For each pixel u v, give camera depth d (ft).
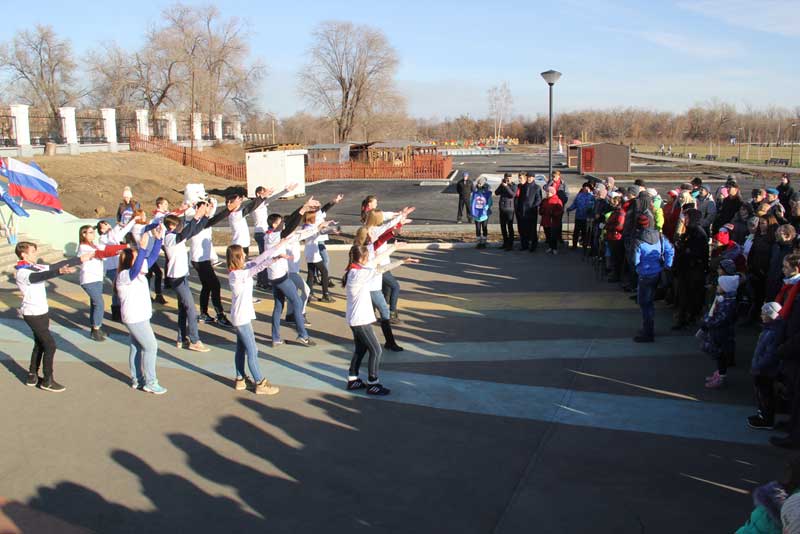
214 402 22.77
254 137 215.10
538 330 31.07
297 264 31.68
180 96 165.37
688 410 21.54
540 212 51.72
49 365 23.84
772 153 239.71
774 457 18.21
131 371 24.16
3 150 93.61
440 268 46.96
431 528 15.06
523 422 20.85
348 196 104.94
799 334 17.65
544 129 417.49
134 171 109.91
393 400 22.81
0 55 175.11
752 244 29.89
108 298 39.01
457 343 29.27
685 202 37.68
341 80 219.00
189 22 175.52
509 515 15.53
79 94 183.62
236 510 15.92
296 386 24.30
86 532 15.01
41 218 53.88
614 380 24.35
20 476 17.61
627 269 40.78
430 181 128.36
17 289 41.11
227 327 32.68
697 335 24.32
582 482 17.01
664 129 379.76
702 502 15.94
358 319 22.66
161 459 18.56
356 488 16.92
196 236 32.09
